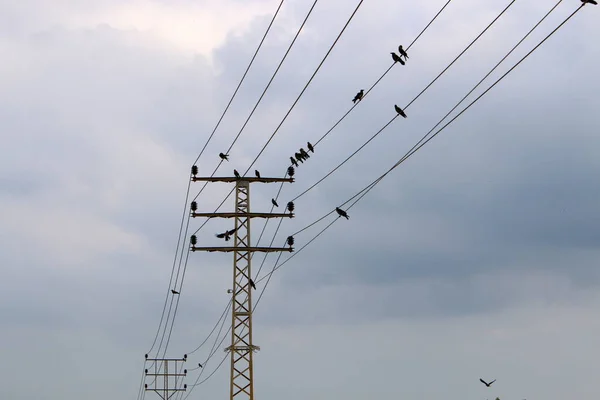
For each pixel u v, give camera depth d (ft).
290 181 236.02
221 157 209.97
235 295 241.55
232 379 238.68
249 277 241.76
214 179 243.19
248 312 241.55
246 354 240.12
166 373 399.03
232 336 240.32
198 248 240.94
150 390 396.98
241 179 243.81
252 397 237.86
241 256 242.78
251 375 239.09
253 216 243.19
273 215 243.60
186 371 401.08
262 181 244.01
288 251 243.60
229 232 242.78
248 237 243.19
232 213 242.99
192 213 241.96
